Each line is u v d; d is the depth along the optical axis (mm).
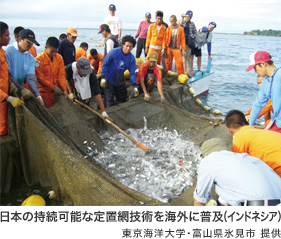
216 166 2633
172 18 9125
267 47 55094
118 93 6867
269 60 4199
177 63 9633
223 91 12430
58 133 4082
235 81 14820
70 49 7266
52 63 5152
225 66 21141
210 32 10789
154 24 9016
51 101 5438
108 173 4141
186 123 6191
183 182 4289
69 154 3453
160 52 9359
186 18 10016
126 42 6051
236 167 2561
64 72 5508
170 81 8695
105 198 3145
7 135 4121
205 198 2773
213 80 14875
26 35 4285
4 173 3984
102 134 5734
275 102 4258
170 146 5402
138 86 7117
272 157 3020
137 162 4801
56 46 4988
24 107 3779
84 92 5621
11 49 4336
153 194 3988
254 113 4680
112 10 9734
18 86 4195
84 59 5188
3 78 3867
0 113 3977
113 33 9906
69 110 5039
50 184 4082
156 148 5289
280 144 3008
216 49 41438
